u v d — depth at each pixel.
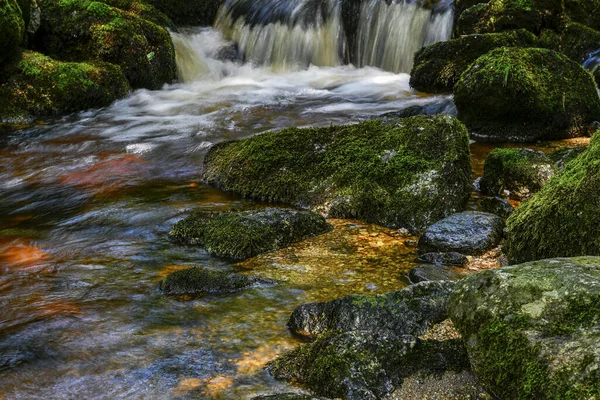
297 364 3.36
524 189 6.33
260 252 5.05
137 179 7.32
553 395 2.54
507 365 2.76
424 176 5.85
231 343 3.67
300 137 6.63
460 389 3.04
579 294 2.79
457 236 5.08
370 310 3.67
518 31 11.95
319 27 14.74
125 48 11.74
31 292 4.43
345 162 6.23
